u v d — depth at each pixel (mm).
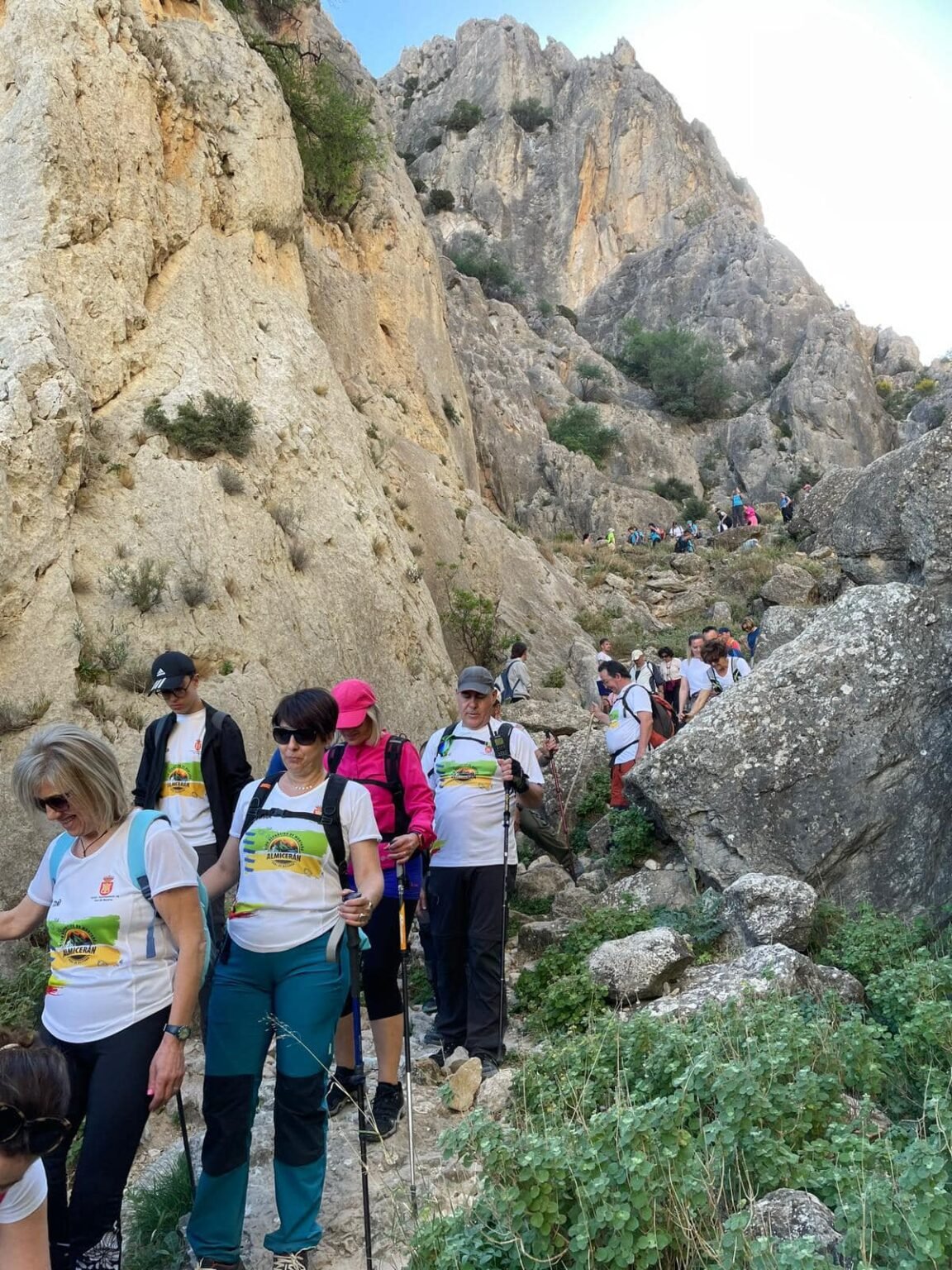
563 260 83250
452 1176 4340
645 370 67250
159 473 10875
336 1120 5008
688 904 7145
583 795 9953
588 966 6078
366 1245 3730
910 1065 4566
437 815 5832
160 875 3508
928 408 63438
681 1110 3682
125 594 9562
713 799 7098
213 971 4340
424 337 24922
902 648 7266
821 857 6906
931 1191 3068
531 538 27078
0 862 7336
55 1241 3318
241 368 13422
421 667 12984
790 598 21406
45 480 9438
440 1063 5668
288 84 21656
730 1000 4711
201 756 5480
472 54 93750
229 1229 3775
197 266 13609
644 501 43812
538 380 55188
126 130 12938
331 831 3984
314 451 13359
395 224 24953
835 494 26797
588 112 87875
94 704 8555
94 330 11625
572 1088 4156
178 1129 5242
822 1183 3496
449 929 5777
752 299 73250
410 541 18094
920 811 6984
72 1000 3477
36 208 11625
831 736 7082
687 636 22203
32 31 12422
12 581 8797
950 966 5227
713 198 87250
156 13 14961
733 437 63000
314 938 3926
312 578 11875
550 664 19391
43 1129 2412
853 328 68625
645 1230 3254
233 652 10062
